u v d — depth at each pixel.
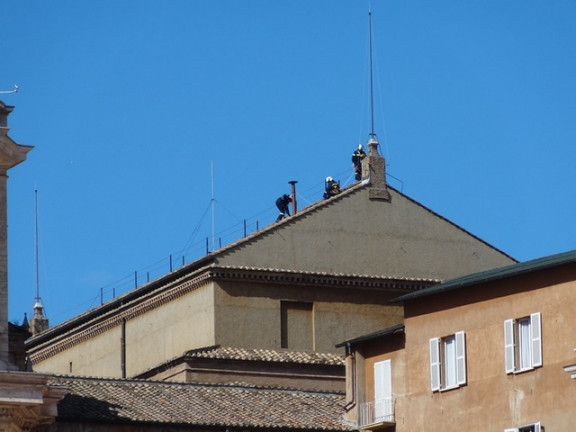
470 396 160.75
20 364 155.62
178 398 168.25
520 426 156.25
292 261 197.00
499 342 159.12
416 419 165.00
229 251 195.00
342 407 173.62
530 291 157.62
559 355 154.25
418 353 166.00
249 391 173.38
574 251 158.12
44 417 151.75
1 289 153.12
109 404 163.00
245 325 193.75
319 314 197.00
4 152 153.75
